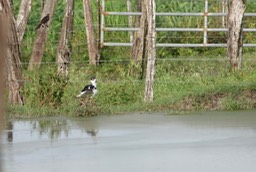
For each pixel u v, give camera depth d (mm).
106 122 21984
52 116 22922
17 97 23922
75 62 30672
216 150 17875
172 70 29484
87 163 16625
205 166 16219
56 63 27547
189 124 21641
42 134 20188
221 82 26562
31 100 23812
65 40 26922
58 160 16922
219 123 21750
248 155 17281
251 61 30281
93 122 22016
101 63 31062
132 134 20094
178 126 21312
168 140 19219
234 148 18094
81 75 28125
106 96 24547
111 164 16516
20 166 16312
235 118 22578
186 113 23484
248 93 24672
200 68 29391
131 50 31141
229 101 24141
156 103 24109
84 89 24031
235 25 29203
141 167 16219
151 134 20000
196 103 24172
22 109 23016
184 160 16812
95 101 24156
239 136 19656
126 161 16812
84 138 19609
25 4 27531
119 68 29547
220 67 29469
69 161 16828
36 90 23891
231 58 29141
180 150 17922
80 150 18031
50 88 23844
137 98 25125
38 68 27422
